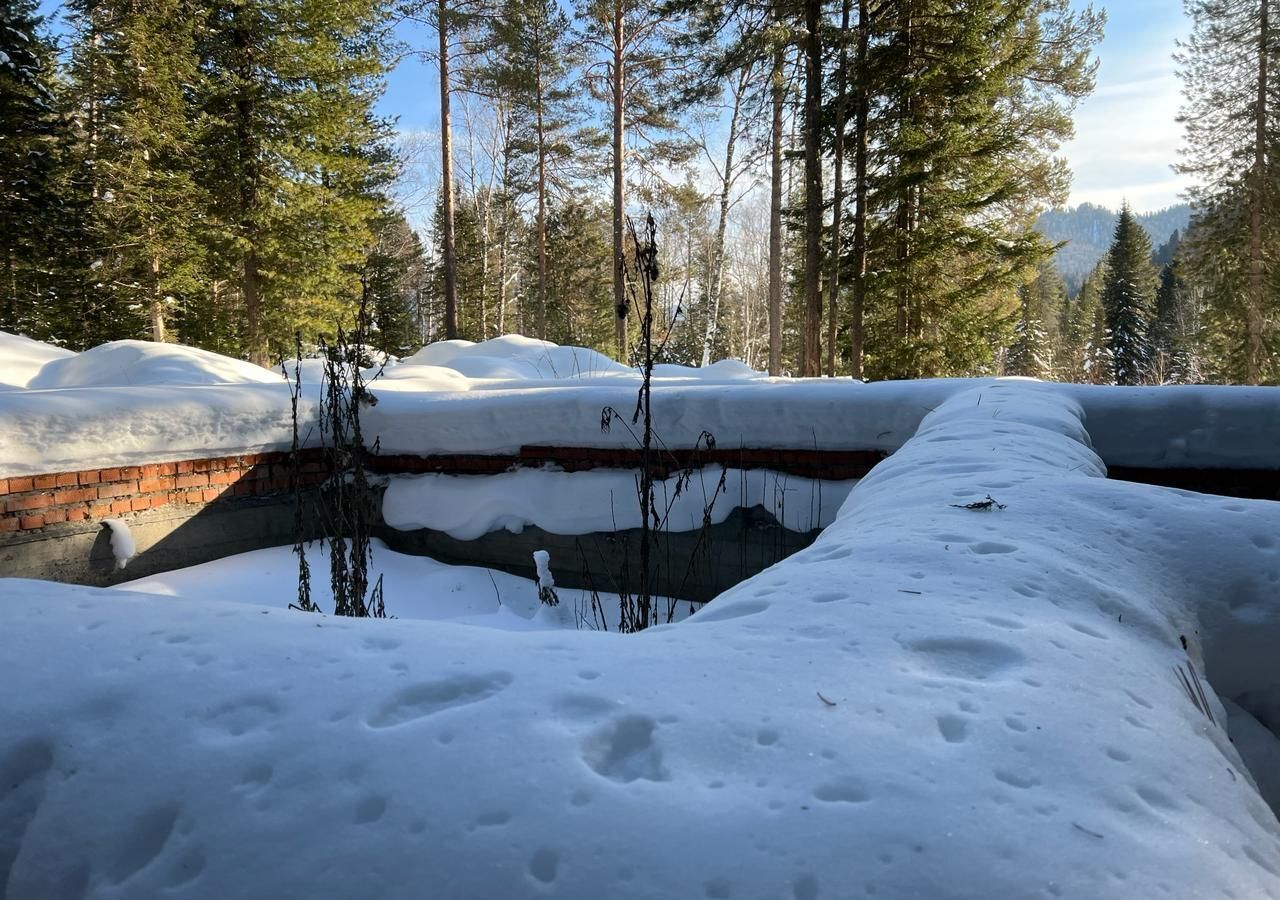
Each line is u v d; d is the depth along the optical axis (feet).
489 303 111.86
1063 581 5.76
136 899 3.12
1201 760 3.94
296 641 4.66
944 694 4.11
